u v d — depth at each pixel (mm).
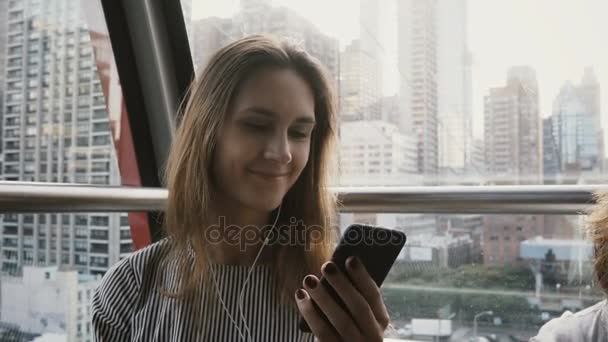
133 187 1137
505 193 1061
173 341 859
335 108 945
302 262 927
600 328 830
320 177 954
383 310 701
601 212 866
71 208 974
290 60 865
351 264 684
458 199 1087
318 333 707
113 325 906
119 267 950
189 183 893
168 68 1729
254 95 825
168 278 919
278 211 955
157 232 1649
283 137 831
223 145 852
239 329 867
